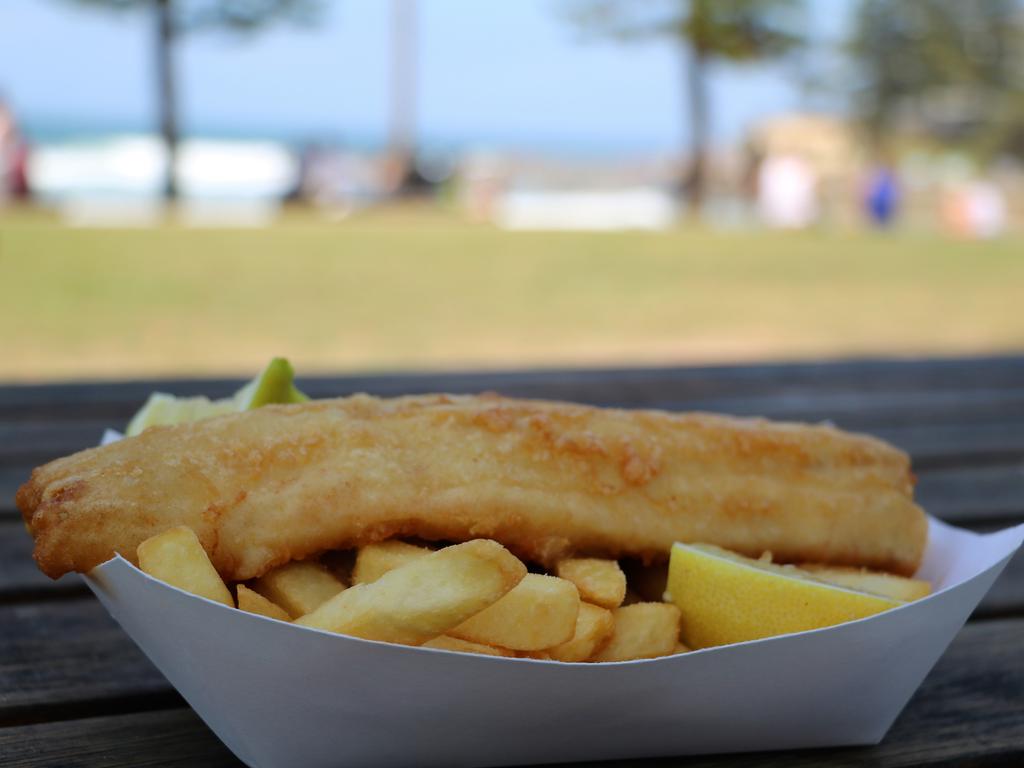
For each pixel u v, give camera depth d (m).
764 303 2.48
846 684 0.36
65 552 0.36
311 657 0.33
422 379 0.81
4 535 0.52
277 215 5.36
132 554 0.36
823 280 2.94
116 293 2.43
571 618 0.36
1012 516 0.57
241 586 0.36
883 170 5.94
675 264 3.27
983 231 5.70
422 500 0.38
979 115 9.34
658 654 0.38
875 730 0.38
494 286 2.71
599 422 0.42
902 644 0.36
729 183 7.43
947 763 0.38
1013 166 9.36
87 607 0.46
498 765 0.36
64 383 0.78
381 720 0.35
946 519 0.57
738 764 0.37
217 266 2.93
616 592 0.38
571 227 4.98
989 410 0.80
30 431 0.65
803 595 0.37
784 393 0.83
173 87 6.16
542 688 0.34
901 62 9.24
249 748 0.35
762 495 0.42
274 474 0.38
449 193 7.11
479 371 0.86
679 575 0.39
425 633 0.34
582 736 0.36
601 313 2.30
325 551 0.39
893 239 4.53
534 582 0.36
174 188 6.09
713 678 0.35
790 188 6.22
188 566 0.35
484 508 0.39
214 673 0.34
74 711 0.39
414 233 4.05
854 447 0.45
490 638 0.36
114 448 0.38
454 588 0.34
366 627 0.34
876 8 9.22
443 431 0.40
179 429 0.39
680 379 0.86
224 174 6.16
